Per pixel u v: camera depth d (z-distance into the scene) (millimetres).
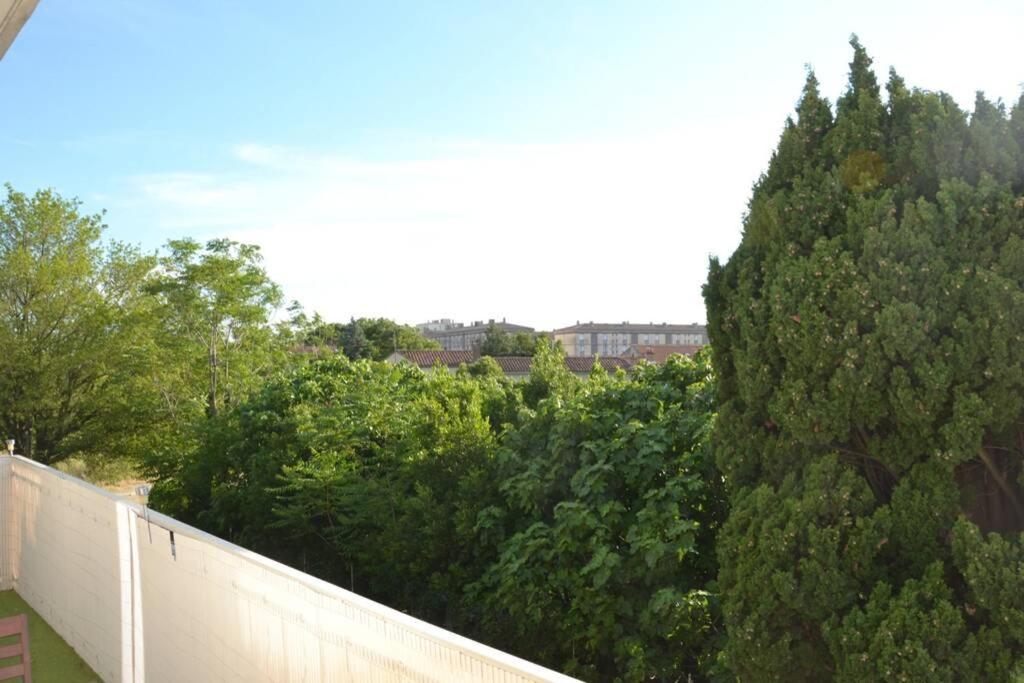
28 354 18438
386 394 10156
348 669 3885
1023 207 3121
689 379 7309
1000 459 3271
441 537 7023
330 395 10781
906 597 3084
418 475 7723
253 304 18469
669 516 5258
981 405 3061
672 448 5969
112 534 7145
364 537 7969
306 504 8398
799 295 3508
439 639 3260
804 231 3645
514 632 6156
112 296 20578
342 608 3900
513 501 6695
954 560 3098
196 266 17484
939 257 3205
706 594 5160
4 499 11039
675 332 119562
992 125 3256
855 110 3756
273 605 4543
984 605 2971
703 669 5180
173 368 18203
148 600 6297
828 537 3305
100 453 20109
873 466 3535
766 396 3705
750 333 3740
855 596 3293
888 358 3262
